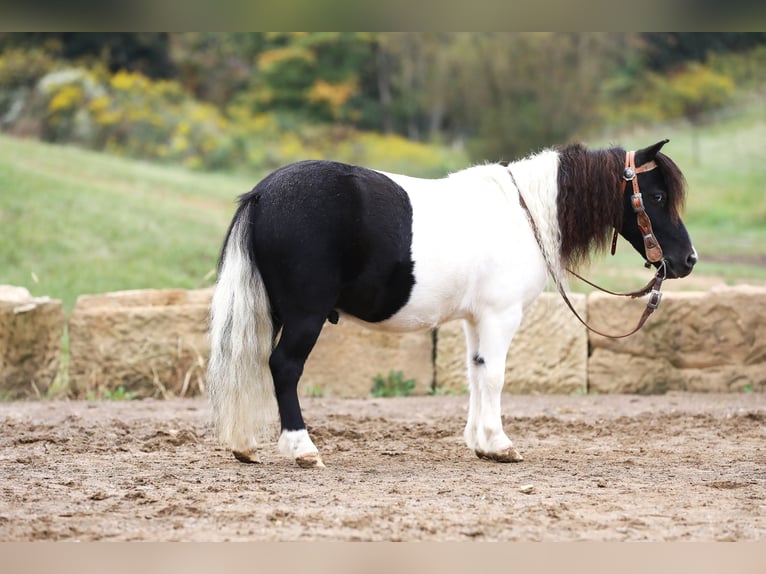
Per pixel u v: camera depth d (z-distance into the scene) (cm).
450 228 698
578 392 1188
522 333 1189
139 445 815
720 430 906
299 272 660
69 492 617
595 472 703
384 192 680
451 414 1020
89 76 3078
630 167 746
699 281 1783
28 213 1964
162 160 2905
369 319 702
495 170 743
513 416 985
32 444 809
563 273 759
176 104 3178
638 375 1190
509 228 726
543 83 3183
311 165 678
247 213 669
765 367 1184
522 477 680
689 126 3472
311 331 670
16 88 3081
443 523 538
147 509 571
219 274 670
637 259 2083
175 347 1194
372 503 588
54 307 1184
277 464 727
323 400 1127
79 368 1187
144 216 2075
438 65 3275
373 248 669
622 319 1186
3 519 538
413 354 1200
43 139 2912
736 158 3136
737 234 2425
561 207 742
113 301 1225
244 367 664
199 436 861
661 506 589
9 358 1150
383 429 912
